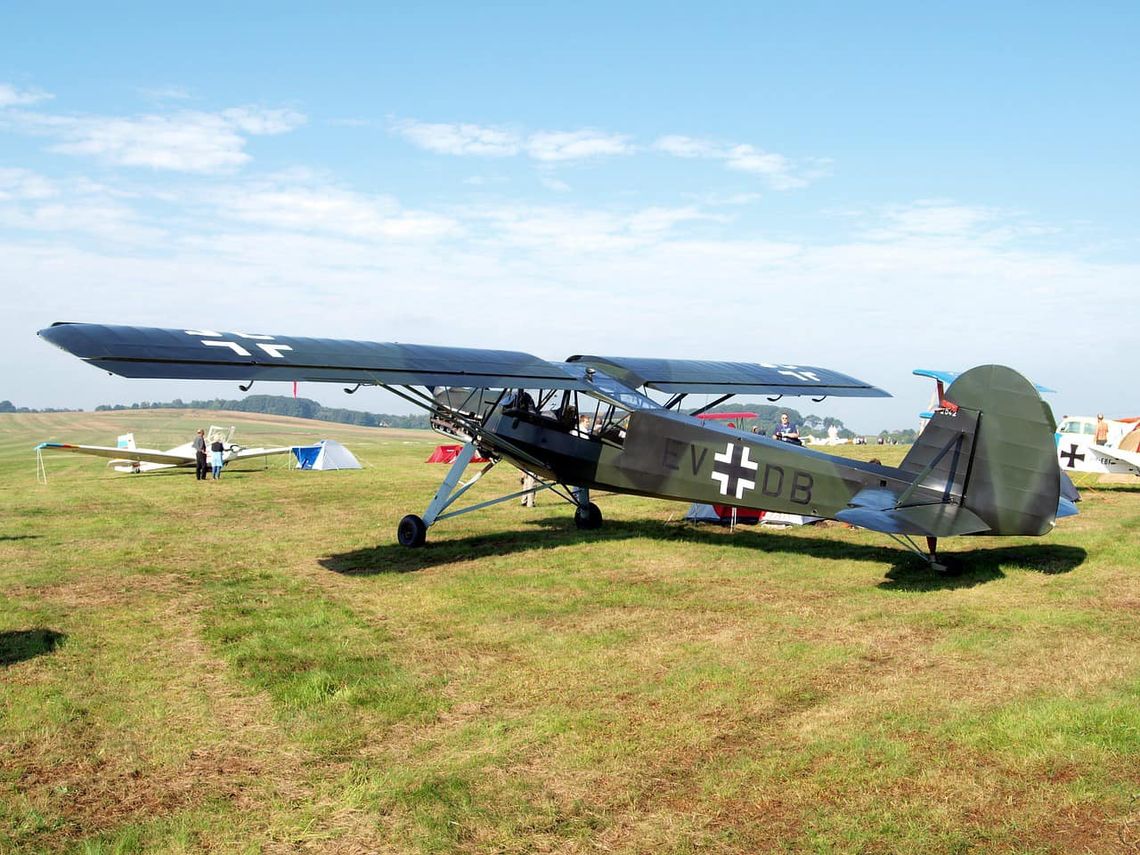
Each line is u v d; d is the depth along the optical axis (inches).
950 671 237.0
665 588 351.9
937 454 345.4
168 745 199.5
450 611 319.3
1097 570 362.0
